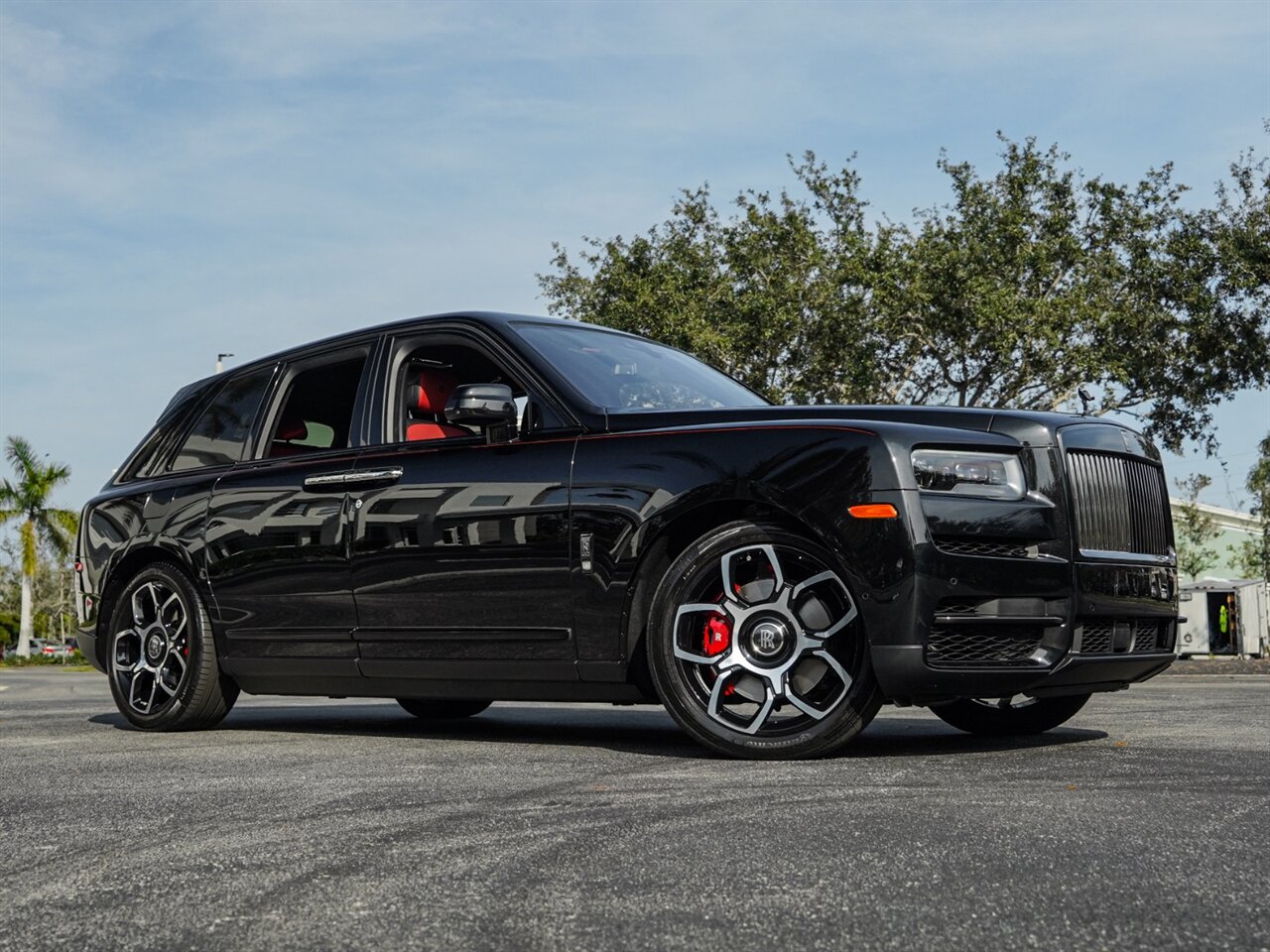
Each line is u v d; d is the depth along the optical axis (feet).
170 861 8.18
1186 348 82.33
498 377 16.65
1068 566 13.01
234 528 17.43
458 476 15.17
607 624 13.89
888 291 81.51
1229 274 80.02
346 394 17.21
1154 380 83.56
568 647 14.19
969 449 12.92
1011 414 13.43
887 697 12.62
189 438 19.10
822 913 6.48
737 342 85.15
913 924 6.25
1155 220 83.76
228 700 18.19
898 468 12.52
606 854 8.04
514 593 14.55
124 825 9.59
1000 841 8.21
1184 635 88.74
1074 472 13.34
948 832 8.52
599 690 14.21
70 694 37.14
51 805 10.66
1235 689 28.96
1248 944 5.87
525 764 12.89
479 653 14.88
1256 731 15.71
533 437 14.87
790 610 13.00
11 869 8.12
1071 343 79.71
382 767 12.84
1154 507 14.44
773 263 88.94
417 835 8.83
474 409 14.48
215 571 17.57
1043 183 84.48
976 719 16.08
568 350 15.96
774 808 9.58
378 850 8.34
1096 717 18.29
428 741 15.89
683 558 13.41
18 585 245.45
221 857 8.25
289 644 16.78
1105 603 13.32
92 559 19.52
